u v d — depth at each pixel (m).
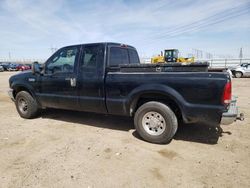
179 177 2.84
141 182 2.74
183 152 3.56
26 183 2.72
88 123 5.18
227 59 25.72
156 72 3.78
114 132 4.54
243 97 8.64
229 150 3.61
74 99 4.66
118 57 4.70
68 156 3.43
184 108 3.55
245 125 4.86
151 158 3.36
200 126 4.84
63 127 4.89
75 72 4.57
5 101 8.13
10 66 34.34
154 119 3.88
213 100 3.35
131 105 4.07
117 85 4.09
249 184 2.68
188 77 3.49
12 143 3.97
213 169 3.02
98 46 4.34
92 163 3.20
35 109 5.49
